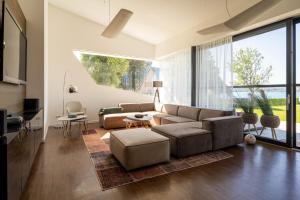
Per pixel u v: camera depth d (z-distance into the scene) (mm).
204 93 4824
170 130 3107
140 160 2357
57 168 2402
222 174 2260
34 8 3432
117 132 2834
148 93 6918
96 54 5926
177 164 2568
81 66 5547
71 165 2504
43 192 1843
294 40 3191
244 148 3283
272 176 2199
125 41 6184
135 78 6770
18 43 2527
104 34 3660
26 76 3301
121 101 6340
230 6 3748
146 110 6031
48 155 2863
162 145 2533
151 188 1942
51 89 5121
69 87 5293
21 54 2748
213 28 3109
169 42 5949
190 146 2863
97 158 2775
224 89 4277
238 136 3408
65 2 4766
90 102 5750
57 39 5152
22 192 1735
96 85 5844
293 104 3225
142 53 6547
